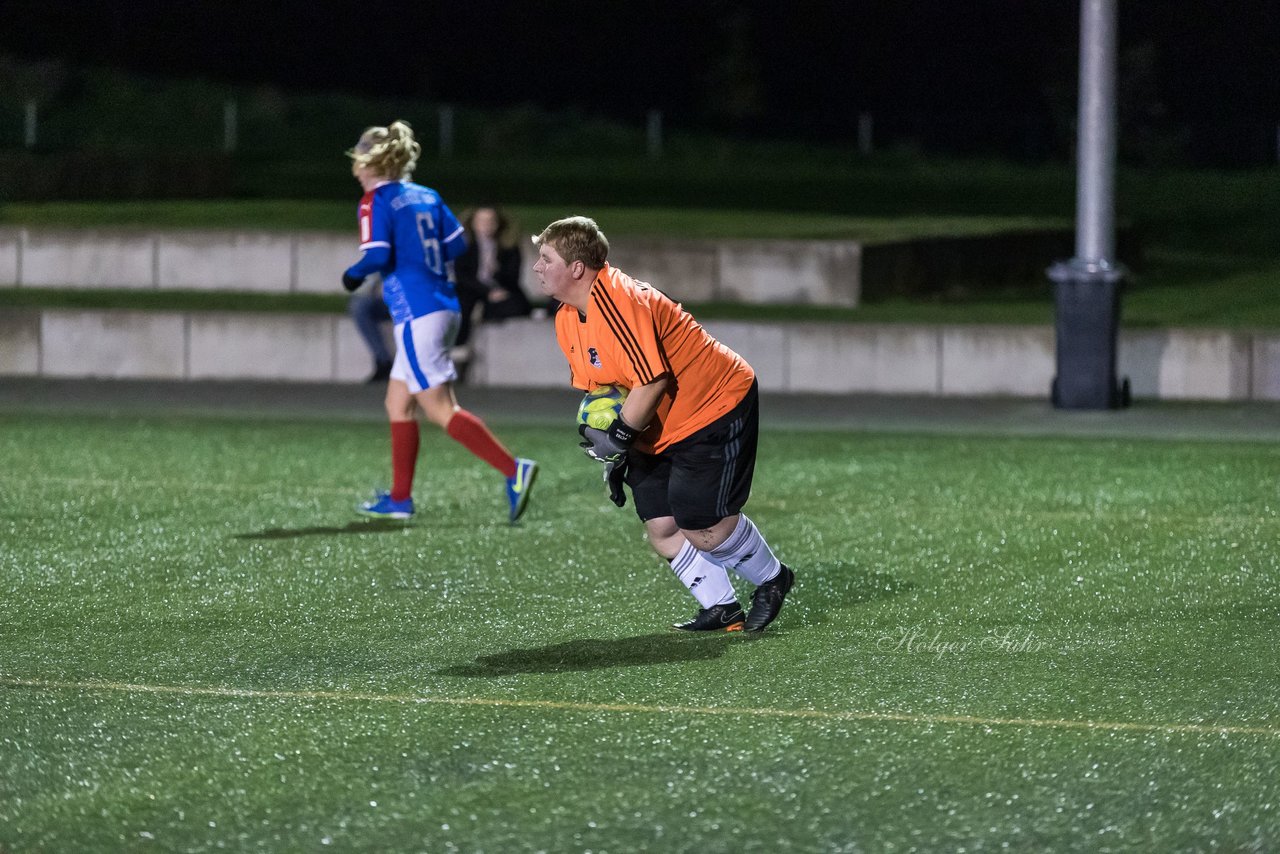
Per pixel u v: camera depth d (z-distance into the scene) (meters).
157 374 47.53
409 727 17.45
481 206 46.41
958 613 22.30
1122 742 16.88
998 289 59.12
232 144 129.25
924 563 25.36
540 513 29.38
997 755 16.52
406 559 25.75
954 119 141.62
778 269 53.81
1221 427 38.97
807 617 22.08
